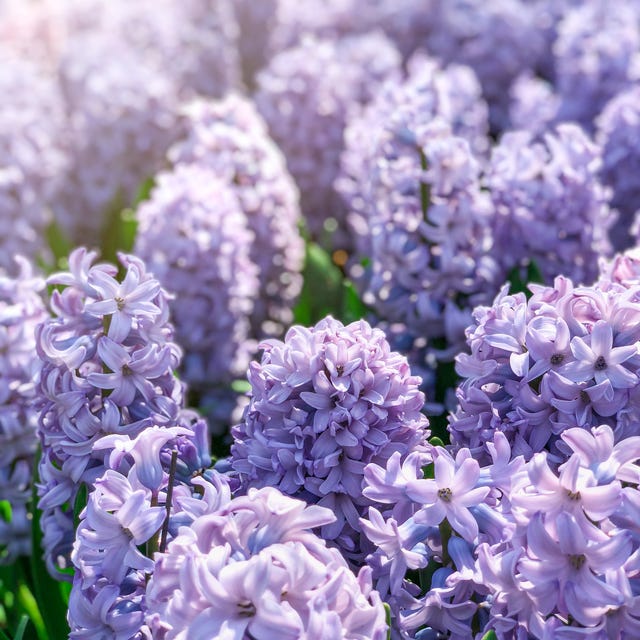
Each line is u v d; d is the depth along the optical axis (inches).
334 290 42.7
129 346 29.4
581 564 24.8
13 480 33.3
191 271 39.0
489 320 27.9
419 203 35.9
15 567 34.3
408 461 26.9
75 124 64.8
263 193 43.1
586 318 27.7
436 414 33.8
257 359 43.3
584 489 24.8
